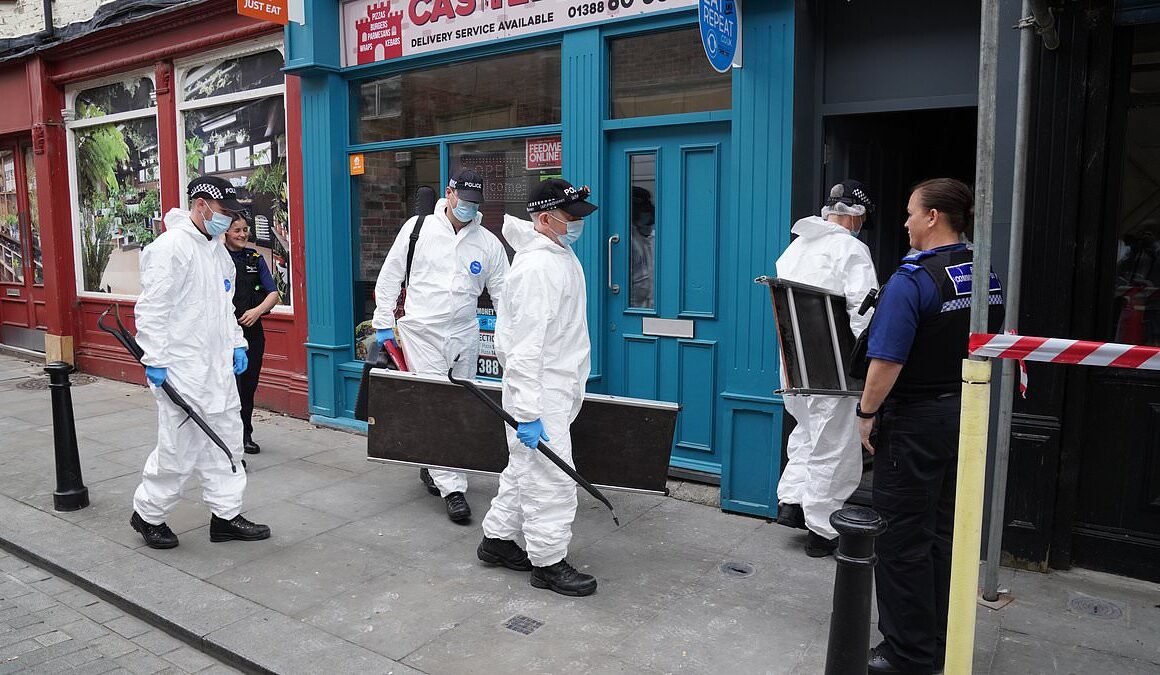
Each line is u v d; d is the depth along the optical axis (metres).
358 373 6.47
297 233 6.81
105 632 3.59
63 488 4.88
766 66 4.29
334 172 6.43
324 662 3.19
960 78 3.99
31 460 5.92
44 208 9.27
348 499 5.02
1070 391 3.74
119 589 3.83
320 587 3.84
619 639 3.32
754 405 4.49
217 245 4.24
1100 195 3.59
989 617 3.45
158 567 4.07
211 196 4.05
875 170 4.89
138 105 8.38
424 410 4.29
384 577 3.93
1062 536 3.83
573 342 3.65
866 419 2.92
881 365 2.79
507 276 3.61
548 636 3.35
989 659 3.14
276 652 3.27
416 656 3.22
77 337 9.41
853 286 3.69
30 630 3.61
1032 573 3.85
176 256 3.99
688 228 4.81
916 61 4.10
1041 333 3.73
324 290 6.55
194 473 4.32
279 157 7.02
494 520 3.97
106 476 5.54
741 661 3.15
